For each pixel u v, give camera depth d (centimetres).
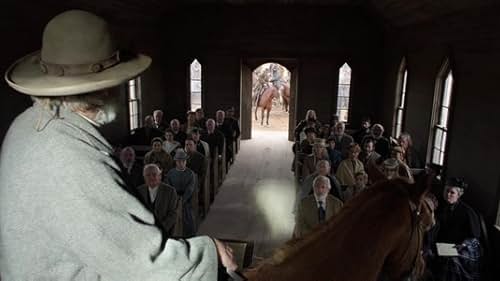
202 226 786
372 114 1368
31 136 101
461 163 730
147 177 567
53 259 98
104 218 95
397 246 175
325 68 1360
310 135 914
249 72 1445
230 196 946
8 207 98
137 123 1182
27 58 126
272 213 850
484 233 573
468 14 691
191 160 814
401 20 1041
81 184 95
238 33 1352
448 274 538
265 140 1508
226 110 1409
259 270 145
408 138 866
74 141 100
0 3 551
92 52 111
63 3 718
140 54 129
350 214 170
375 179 197
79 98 107
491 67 641
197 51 1369
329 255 154
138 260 97
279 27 1342
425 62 943
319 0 1206
